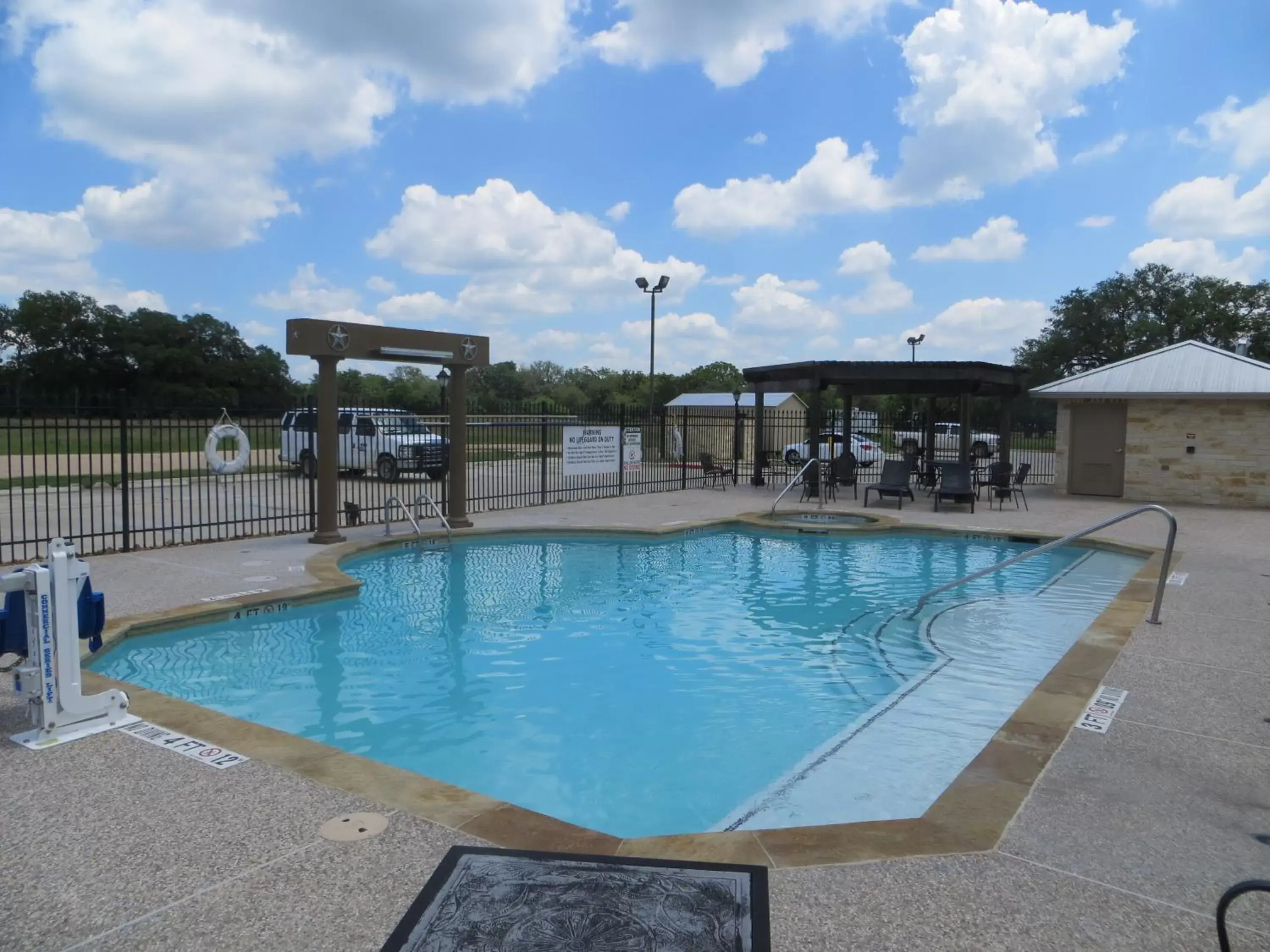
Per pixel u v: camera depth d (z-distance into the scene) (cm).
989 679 684
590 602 945
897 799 463
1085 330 5438
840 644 788
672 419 2852
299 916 284
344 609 887
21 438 1015
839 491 2039
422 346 1226
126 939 272
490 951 259
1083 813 368
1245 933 278
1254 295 4978
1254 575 955
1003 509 1669
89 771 408
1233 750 443
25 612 457
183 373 5719
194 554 1070
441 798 379
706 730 578
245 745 443
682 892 296
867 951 265
